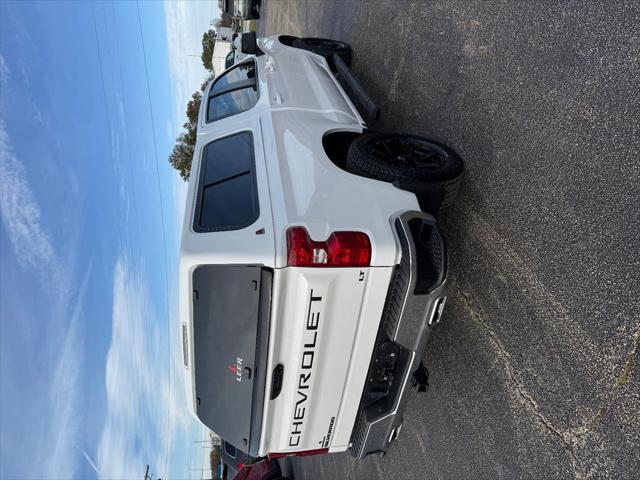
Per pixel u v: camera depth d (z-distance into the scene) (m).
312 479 6.12
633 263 2.32
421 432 3.77
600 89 2.57
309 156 3.11
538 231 2.86
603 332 2.43
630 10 2.46
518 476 2.84
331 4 7.71
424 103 4.25
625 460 2.29
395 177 3.05
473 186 3.42
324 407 3.01
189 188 3.59
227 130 3.95
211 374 2.96
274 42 5.81
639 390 2.24
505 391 2.98
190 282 2.85
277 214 2.69
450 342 3.50
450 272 3.55
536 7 3.06
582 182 2.62
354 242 2.60
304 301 2.61
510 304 3.00
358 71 6.00
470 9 3.74
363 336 2.85
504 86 3.27
